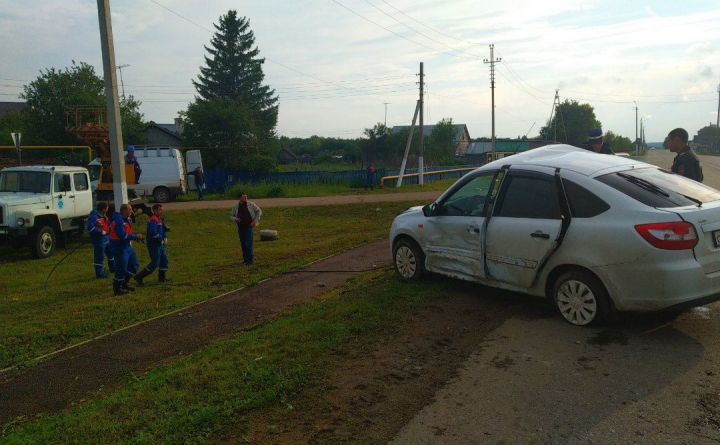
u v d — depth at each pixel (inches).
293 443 142.6
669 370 172.1
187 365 204.5
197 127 1769.2
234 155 1756.9
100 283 431.2
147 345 251.0
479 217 253.0
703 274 189.5
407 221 295.3
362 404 161.8
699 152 4180.6
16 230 547.2
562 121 3255.4
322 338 216.1
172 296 351.9
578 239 208.4
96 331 284.0
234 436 147.0
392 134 2456.9
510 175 244.1
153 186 1124.5
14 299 389.7
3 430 175.3
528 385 168.1
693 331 202.4
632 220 195.6
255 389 173.2
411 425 148.8
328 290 313.6
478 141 3846.0
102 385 207.9
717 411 147.1
